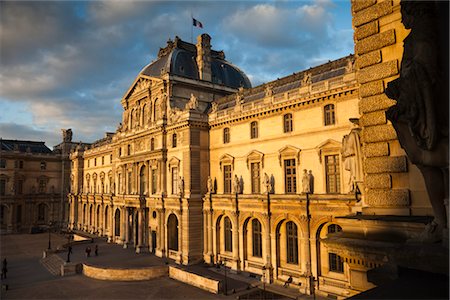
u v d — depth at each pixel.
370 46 15.11
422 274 10.20
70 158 123.88
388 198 14.24
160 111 67.00
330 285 40.41
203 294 43.19
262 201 48.06
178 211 59.88
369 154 15.00
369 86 15.10
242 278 49.47
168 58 69.88
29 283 51.94
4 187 114.19
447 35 9.64
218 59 81.06
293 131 46.59
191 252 57.50
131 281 50.69
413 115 10.16
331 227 41.00
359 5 15.60
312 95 43.62
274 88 55.19
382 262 12.30
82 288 47.47
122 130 83.19
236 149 55.59
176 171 63.16
